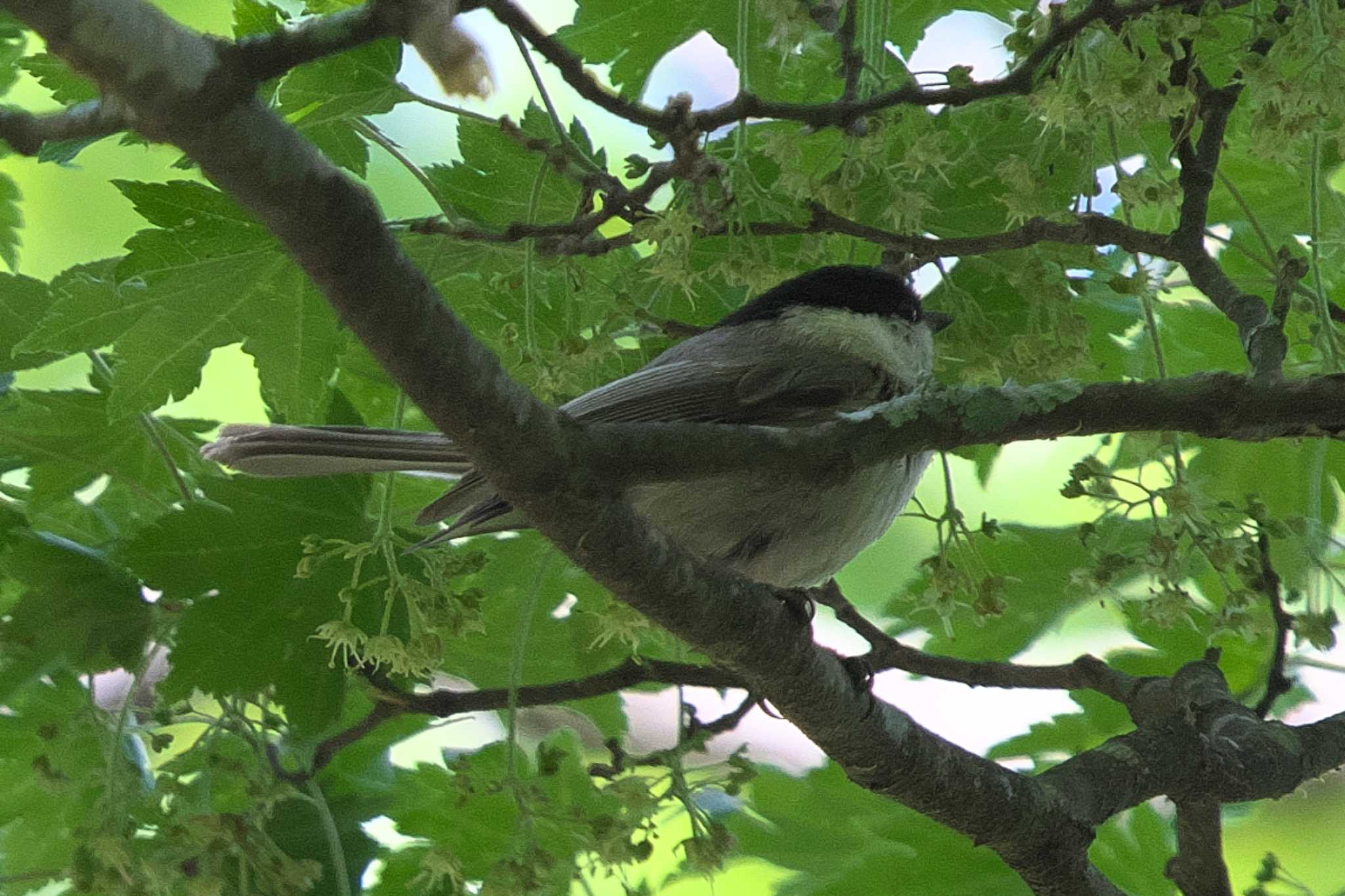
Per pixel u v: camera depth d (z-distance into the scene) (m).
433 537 7.43
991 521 7.42
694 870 7.64
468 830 8.12
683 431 5.10
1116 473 8.35
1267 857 7.88
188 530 7.59
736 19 7.91
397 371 4.47
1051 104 6.34
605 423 5.04
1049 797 6.81
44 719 8.06
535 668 8.92
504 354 7.49
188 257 7.16
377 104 6.96
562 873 7.96
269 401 8.05
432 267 7.41
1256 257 7.19
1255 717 7.46
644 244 8.45
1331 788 10.81
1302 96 6.08
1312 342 6.88
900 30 8.49
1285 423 5.58
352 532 7.78
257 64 3.65
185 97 3.56
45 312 8.02
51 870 7.69
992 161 7.76
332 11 6.88
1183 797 7.11
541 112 7.68
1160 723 7.30
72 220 10.35
